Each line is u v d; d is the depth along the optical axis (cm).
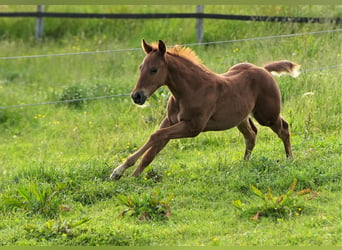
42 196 1057
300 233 902
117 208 1050
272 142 1380
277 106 1214
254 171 1135
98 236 932
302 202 998
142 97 1105
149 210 1001
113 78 2019
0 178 1262
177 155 1381
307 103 1539
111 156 1404
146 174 1173
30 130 1759
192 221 980
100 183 1141
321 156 1209
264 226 941
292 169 1116
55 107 1872
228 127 1182
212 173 1166
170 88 1138
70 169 1210
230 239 907
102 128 1672
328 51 1878
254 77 1198
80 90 1891
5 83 2083
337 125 1466
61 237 935
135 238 924
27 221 1020
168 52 1130
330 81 1642
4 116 1830
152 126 1567
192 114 1131
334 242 873
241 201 1045
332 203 1005
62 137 1669
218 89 1148
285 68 1269
